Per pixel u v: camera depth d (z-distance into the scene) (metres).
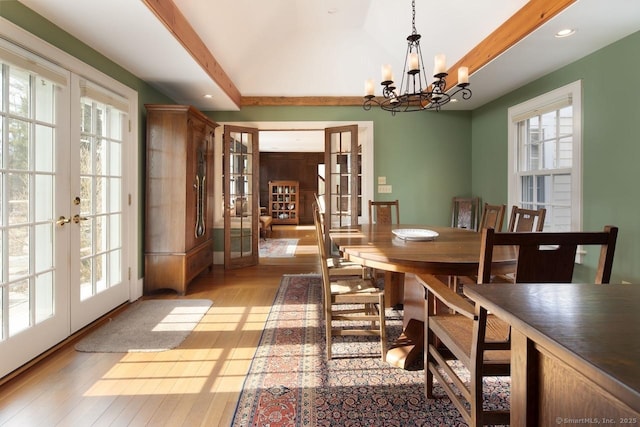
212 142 4.39
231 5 3.01
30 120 2.09
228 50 3.67
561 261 1.24
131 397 1.72
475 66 3.22
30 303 2.09
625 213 2.53
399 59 4.23
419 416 1.57
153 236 3.46
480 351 1.19
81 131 2.62
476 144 4.78
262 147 10.08
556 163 3.32
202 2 2.71
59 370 1.98
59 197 2.32
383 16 3.65
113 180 3.03
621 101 2.54
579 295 0.77
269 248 6.53
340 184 4.76
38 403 1.66
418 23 3.43
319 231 2.10
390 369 2.00
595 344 0.51
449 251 1.95
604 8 2.12
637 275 2.46
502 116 4.14
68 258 2.40
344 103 4.79
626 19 2.26
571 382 0.57
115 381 1.86
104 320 2.76
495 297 0.76
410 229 2.94
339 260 3.08
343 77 4.66
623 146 2.54
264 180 11.02
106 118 2.93
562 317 0.62
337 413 1.59
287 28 4.01
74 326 2.46
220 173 4.90
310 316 2.86
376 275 3.98
